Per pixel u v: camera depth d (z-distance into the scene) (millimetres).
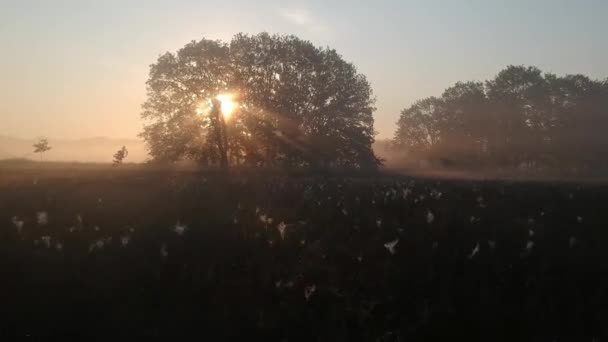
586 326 9375
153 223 17516
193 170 52469
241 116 75750
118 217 18938
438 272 12016
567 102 102000
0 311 9617
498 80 104750
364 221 18000
